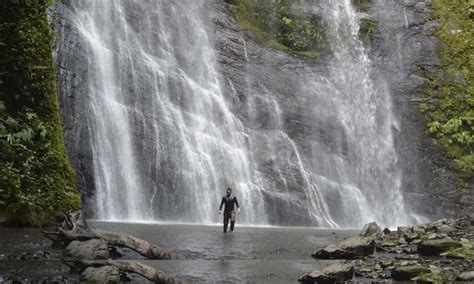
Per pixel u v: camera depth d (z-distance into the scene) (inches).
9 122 631.8
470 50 1261.1
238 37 1222.9
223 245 542.6
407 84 1221.1
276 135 1087.6
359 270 392.2
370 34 1295.5
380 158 1136.8
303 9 1315.2
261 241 596.1
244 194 978.7
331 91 1197.7
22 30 721.0
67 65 939.3
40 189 636.7
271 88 1156.5
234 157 1029.2
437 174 1091.3
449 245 465.4
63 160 691.4
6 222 586.9
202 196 962.7
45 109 714.2
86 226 535.2
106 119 944.9
